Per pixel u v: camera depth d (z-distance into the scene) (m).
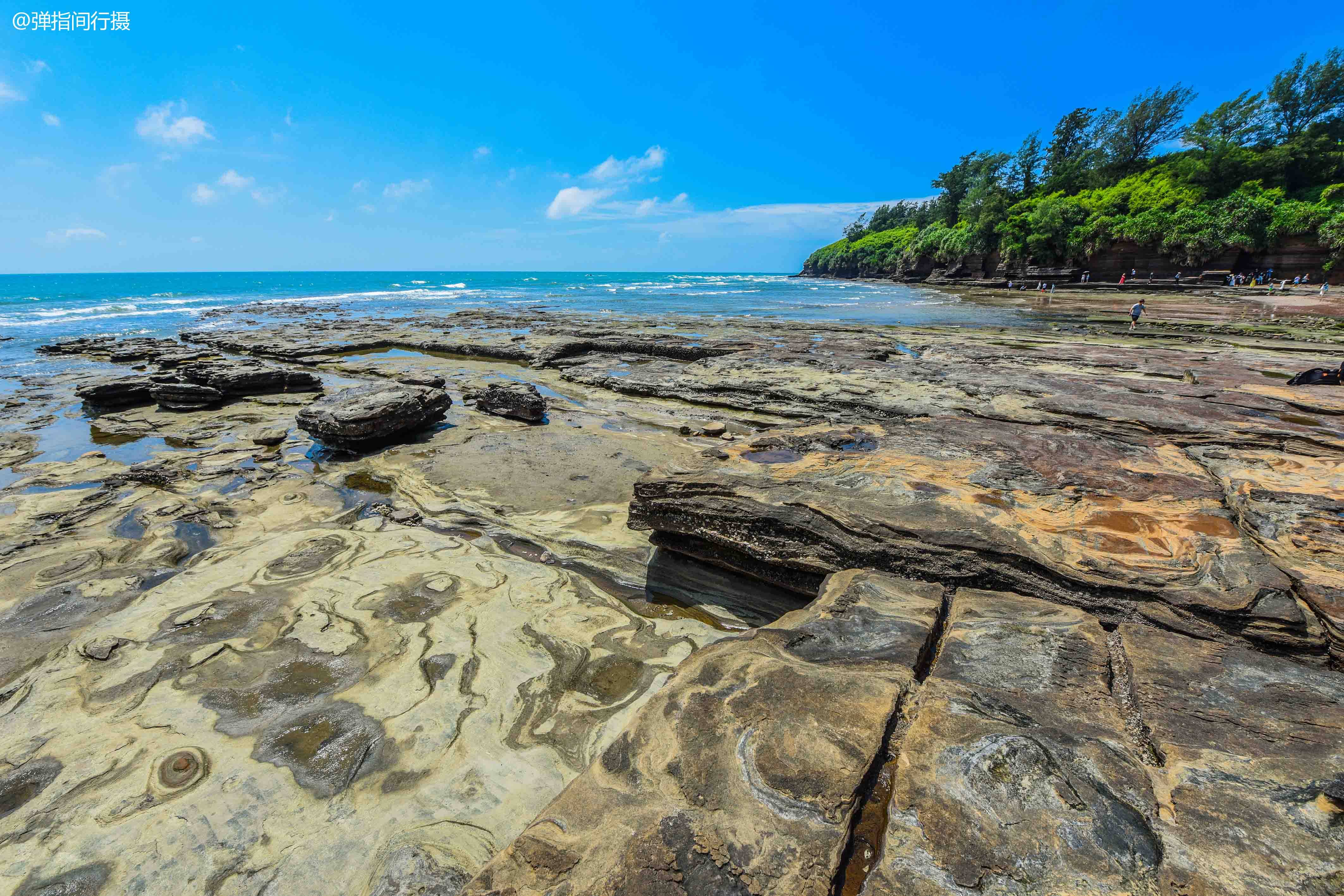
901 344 18.97
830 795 2.33
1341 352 15.56
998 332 22.73
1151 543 4.13
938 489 5.12
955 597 3.89
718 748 2.62
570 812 2.38
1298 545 4.00
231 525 6.70
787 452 6.32
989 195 67.31
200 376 13.51
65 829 2.94
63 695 3.90
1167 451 6.02
